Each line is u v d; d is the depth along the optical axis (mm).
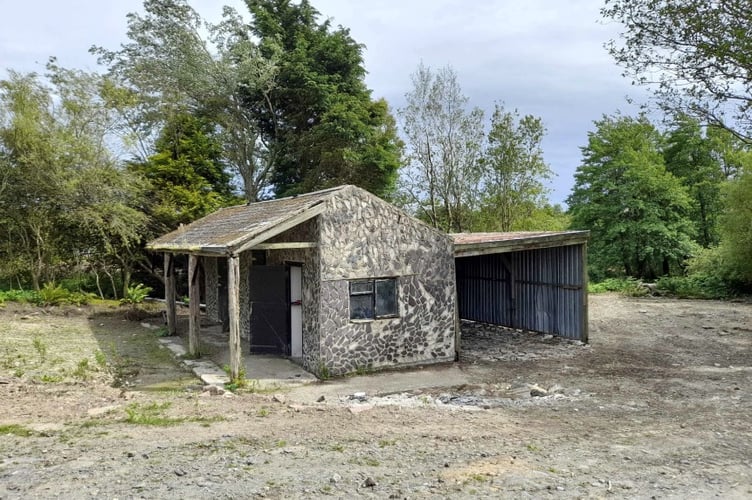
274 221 11406
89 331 17812
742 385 10836
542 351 14812
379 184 31875
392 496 4938
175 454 6031
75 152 23125
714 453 6500
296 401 9625
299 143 31266
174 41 30016
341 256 12102
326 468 5680
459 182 33781
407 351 13000
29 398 8789
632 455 6395
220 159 31453
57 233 24328
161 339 16625
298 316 13898
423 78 32781
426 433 7207
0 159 22375
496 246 14352
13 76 22672
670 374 11992
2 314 19859
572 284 15906
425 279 13273
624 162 34844
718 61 13531
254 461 5852
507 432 7426
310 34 33344
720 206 36062
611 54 15172
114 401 8945
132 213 24062
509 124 33906
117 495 4789
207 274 20797
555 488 5211
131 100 26375
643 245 35125
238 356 11023
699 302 26328
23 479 5156
